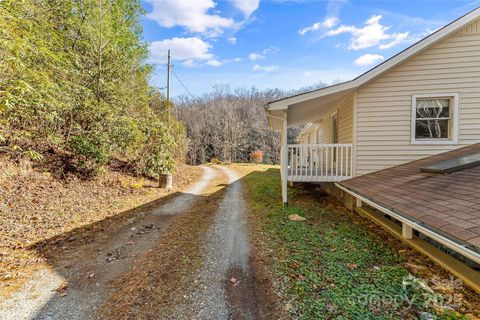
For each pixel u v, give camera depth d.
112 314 2.54
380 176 5.75
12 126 6.52
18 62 4.79
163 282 3.15
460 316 2.31
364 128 6.47
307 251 3.88
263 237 4.60
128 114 10.68
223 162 30.66
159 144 11.35
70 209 6.07
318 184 10.79
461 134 5.98
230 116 38.09
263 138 36.78
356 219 5.66
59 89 6.85
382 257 3.65
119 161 11.22
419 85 6.15
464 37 5.89
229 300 2.75
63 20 9.33
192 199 8.29
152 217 6.16
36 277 3.27
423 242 3.95
